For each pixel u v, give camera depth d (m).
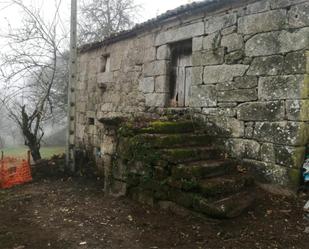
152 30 7.39
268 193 4.95
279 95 4.89
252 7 5.28
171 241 3.86
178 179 4.56
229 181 4.64
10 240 4.02
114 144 5.93
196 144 5.63
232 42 5.60
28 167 8.09
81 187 6.98
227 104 5.68
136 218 4.63
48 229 4.39
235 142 5.54
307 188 4.72
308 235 3.80
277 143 4.91
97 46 9.52
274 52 4.96
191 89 6.39
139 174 5.22
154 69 7.30
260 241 3.72
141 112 7.67
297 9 4.68
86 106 10.15
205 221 4.21
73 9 8.77
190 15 6.38
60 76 15.61
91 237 4.07
